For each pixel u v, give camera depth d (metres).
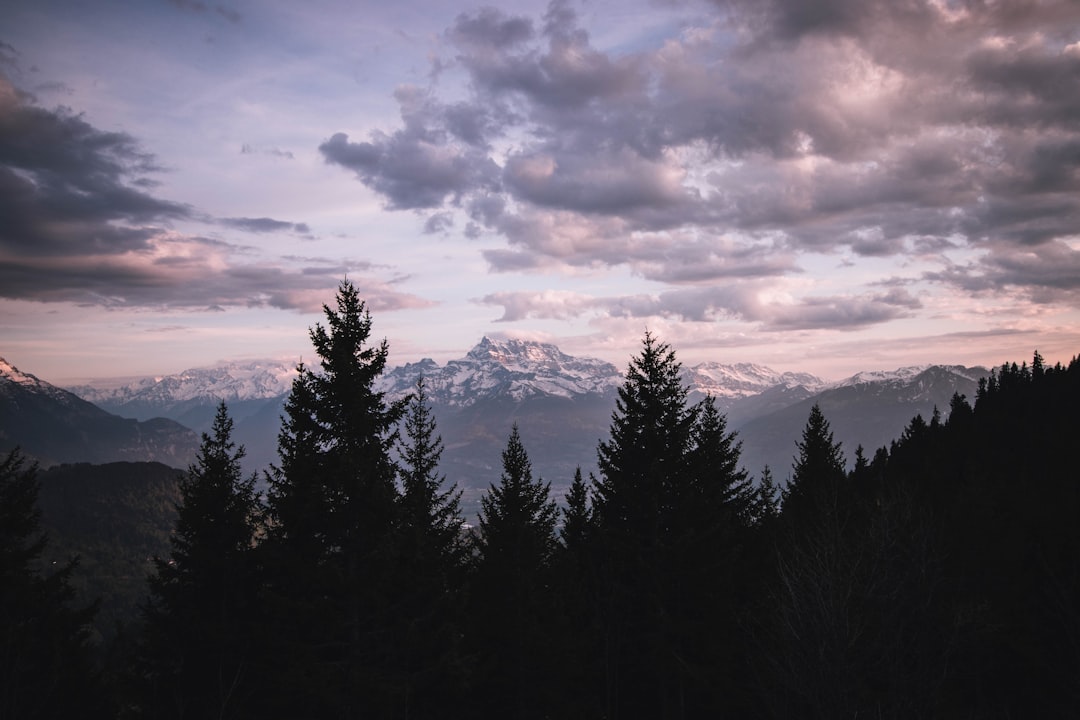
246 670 24.69
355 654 22.14
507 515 32.06
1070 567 19.80
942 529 20.80
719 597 29.31
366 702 21.31
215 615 27.06
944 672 13.77
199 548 27.34
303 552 23.31
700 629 28.88
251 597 26.56
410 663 23.22
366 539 23.20
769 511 37.56
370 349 25.22
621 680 32.56
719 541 31.02
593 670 31.56
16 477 27.03
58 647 23.27
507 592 29.73
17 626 22.78
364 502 22.97
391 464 23.89
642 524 32.34
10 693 17.06
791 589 14.24
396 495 23.64
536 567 31.59
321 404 24.11
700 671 28.42
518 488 32.50
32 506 27.12
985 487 29.12
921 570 14.16
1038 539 22.28
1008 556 21.38
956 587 16.33
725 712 28.91
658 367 33.69
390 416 24.58
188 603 27.08
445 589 24.33
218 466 29.03
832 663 12.92
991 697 18.61
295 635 22.78
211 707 24.22
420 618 22.91
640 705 32.91
